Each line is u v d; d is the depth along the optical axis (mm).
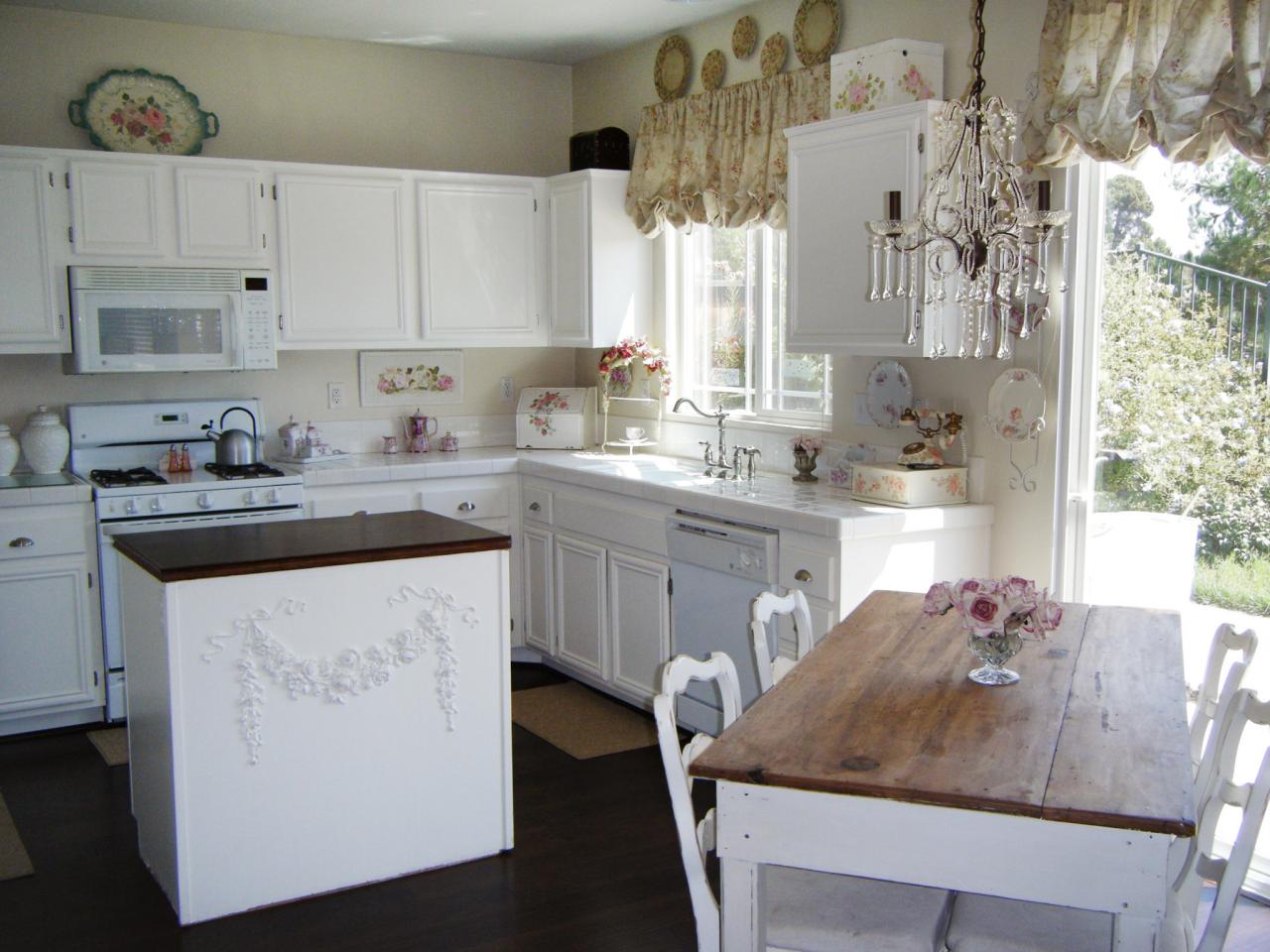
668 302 5168
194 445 4910
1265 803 1938
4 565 4156
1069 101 3129
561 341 5332
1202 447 3191
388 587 3100
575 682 5043
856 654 2555
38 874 3248
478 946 2846
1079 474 3506
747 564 3773
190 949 2828
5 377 4633
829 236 3760
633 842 3422
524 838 3453
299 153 5148
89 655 4344
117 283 4438
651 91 5160
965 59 3648
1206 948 1995
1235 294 3070
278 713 2992
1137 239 3301
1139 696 2262
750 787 1905
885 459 4059
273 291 4770
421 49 5352
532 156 5715
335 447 5336
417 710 3184
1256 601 3105
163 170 4508
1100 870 1761
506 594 3289
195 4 4535
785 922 2086
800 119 4188
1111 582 3455
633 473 4539
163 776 2988
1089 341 3443
